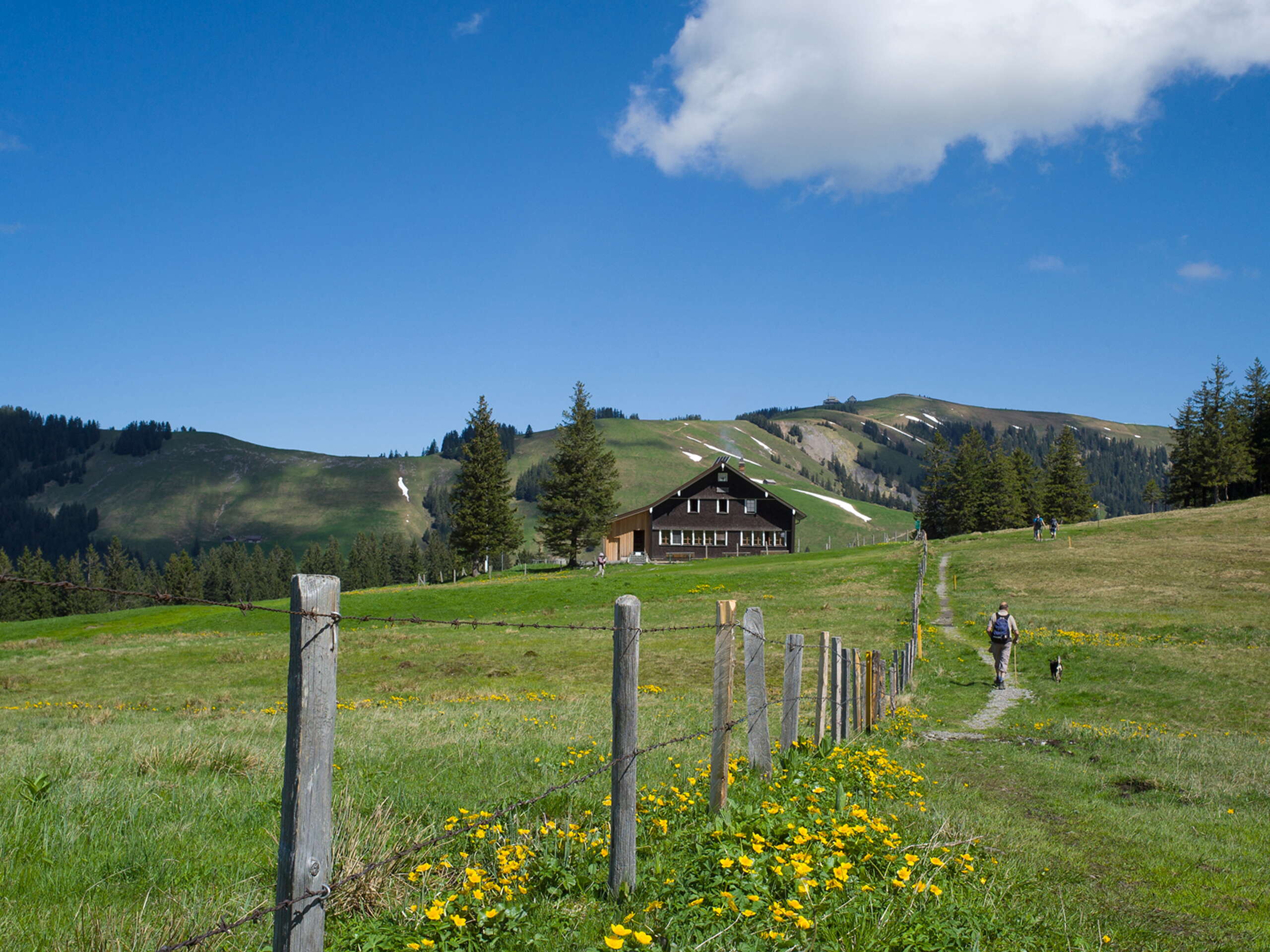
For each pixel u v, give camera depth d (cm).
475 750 1118
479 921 432
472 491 8544
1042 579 4731
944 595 4591
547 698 2181
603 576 6272
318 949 319
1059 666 2391
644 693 2297
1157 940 528
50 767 956
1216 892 642
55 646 4303
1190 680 2200
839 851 564
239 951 423
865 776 877
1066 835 811
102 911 465
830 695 1158
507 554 10344
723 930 445
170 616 5438
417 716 1648
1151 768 1248
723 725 689
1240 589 4072
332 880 489
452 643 3694
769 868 514
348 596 5909
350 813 641
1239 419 10325
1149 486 13512
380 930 431
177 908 474
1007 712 1952
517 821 645
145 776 903
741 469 9519
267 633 4456
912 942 448
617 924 446
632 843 533
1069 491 11012
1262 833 855
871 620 3731
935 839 673
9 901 476
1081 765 1290
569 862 562
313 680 315
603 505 8725
